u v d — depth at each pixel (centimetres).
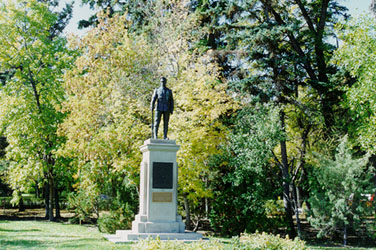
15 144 2605
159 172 1341
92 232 1842
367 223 1797
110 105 1945
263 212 1994
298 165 2392
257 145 1862
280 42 2411
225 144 1939
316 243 1950
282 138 1920
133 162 1772
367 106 1950
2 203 3747
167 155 1355
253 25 2248
